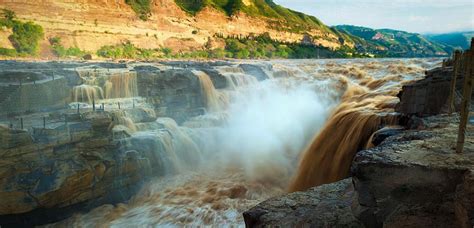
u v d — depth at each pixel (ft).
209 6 368.27
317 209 14.73
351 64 118.62
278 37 444.96
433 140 14.40
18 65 63.72
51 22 205.87
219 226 34.65
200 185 45.14
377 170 11.89
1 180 33.91
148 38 266.98
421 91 34.27
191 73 66.33
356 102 58.39
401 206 11.33
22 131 35.78
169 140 49.93
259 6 488.02
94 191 40.11
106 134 42.78
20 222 35.83
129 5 261.85
